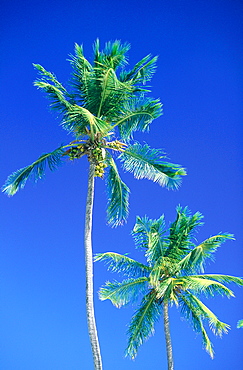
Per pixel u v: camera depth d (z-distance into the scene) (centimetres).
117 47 1684
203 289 1823
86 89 1698
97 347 1591
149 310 2042
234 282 1962
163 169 1661
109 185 1795
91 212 1727
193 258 1898
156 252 2062
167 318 2073
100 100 1711
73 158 1711
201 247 1878
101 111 1739
